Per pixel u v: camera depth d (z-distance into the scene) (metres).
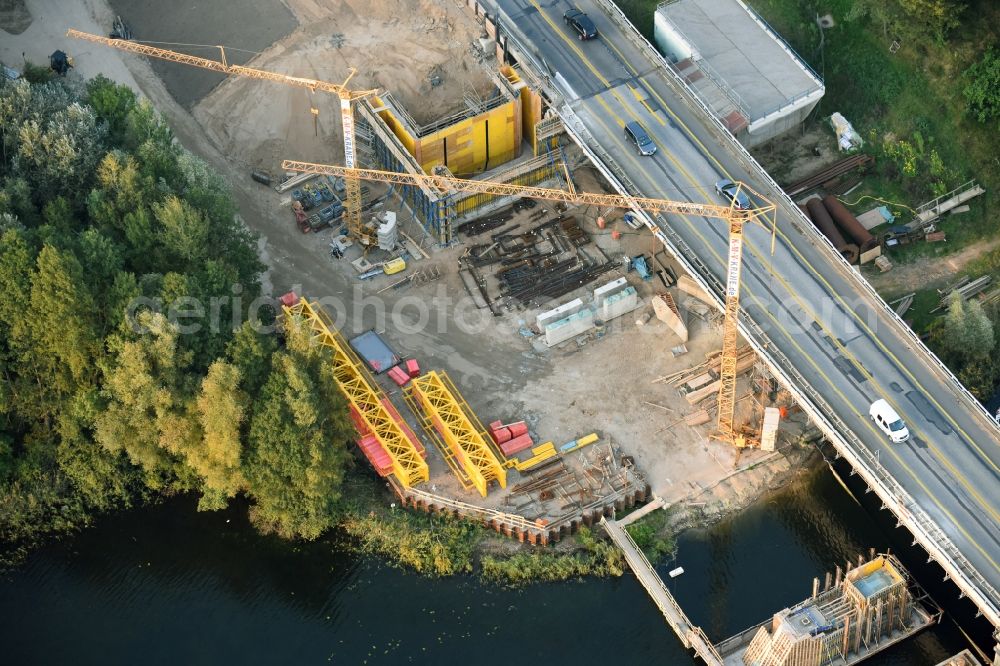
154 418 195.75
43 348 197.00
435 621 191.12
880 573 183.25
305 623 192.00
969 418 193.88
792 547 196.88
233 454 192.25
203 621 193.00
